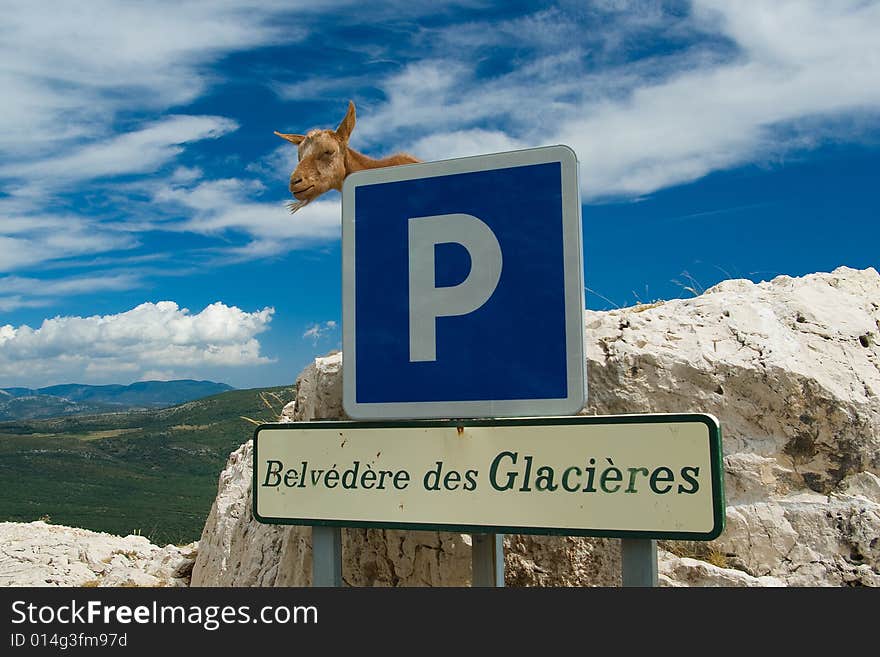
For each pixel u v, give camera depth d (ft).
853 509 13.75
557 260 10.18
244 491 21.18
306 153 26.68
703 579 13.21
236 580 18.65
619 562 13.75
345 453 10.67
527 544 14.07
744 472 14.30
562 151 10.30
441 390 10.56
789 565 13.64
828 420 14.42
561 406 9.95
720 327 15.66
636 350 14.89
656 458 9.08
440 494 10.06
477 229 10.61
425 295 10.79
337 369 15.37
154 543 31.40
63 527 30.89
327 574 11.05
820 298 17.02
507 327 10.32
